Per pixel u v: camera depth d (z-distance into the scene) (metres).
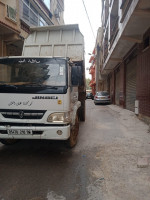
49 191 2.83
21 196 2.70
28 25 11.96
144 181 3.10
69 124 3.98
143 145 4.93
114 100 18.86
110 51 13.09
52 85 3.85
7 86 3.88
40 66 4.05
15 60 4.17
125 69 13.12
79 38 6.40
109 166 3.72
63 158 4.18
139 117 8.68
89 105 18.91
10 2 10.25
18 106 3.82
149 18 6.72
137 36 8.34
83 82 6.76
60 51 6.35
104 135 6.12
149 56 7.27
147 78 7.50
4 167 3.69
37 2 13.80
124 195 2.71
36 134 3.80
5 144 5.07
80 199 2.63
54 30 6.62
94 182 3.11
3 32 10.30
